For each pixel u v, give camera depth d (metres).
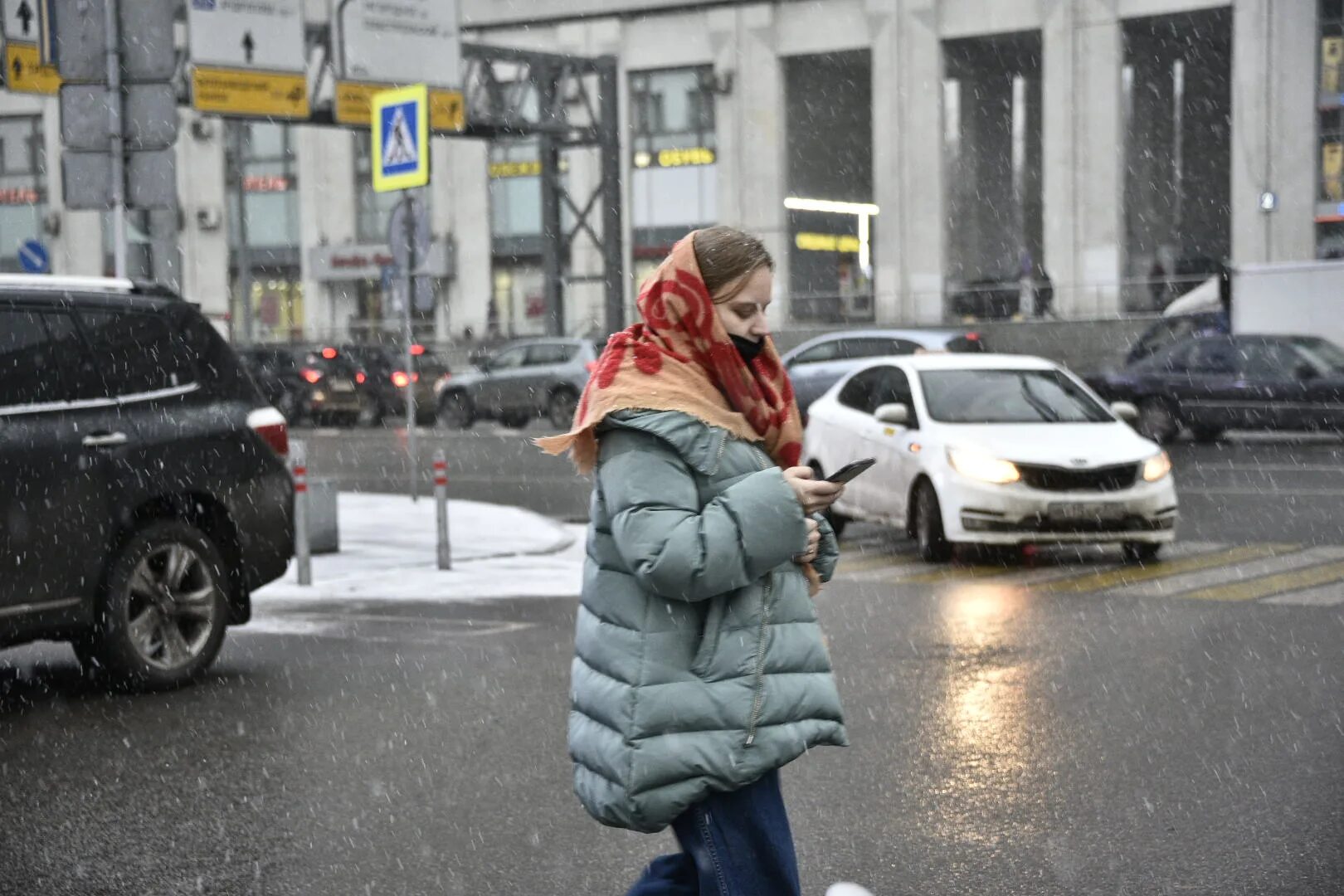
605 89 49.00
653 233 65.69
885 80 61.22
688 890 4.20
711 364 4.01
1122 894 5.98
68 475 9.67
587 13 65.56
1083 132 57.66
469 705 9.56
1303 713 8.99
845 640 11.71
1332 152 53.66
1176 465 27.39
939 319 60.38
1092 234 57.69
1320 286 36.12
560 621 12.88
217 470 10.56
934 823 6.95
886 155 61.31
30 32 25.27
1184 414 32.28
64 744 8.66
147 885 6.24
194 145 71.25
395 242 24.09
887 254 61.53
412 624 12.85
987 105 71.25
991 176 71.75
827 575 4.35
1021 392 17.30
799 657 4.07
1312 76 53.53
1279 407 31.39
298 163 70.75
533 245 67.88
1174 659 10.71
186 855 6.63
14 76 25.22
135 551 10.02
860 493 17.89
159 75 15.26
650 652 3.98
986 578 15.12
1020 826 6.87
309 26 37.25
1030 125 72.12
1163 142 69.94
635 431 3.95
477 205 68.25
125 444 10.02
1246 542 17.52
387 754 8.35
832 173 68.44
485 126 45.81
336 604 14.04
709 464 3.93
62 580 9.66
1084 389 17.52
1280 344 31.81
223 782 7.82
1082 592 14.03
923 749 8.27
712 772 3.95
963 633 11.91
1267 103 54.25
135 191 15.30
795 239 66.62
